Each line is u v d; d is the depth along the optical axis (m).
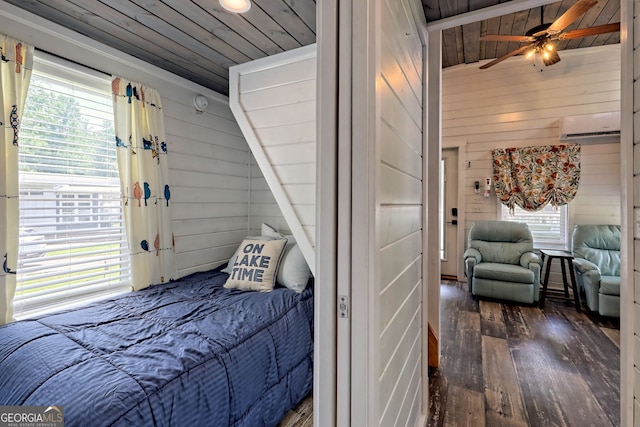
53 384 1.10
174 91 2.58
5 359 1.27
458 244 4.52
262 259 2.32
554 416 1.73
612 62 3.67
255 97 1.57
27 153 1.81
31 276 1.83
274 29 1.91
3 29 1.66
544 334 2.76
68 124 1.99
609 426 1.65
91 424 0.97
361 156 0.82
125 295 2.08
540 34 2.61
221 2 1.65
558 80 3.91
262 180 3.32
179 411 1.18
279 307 1.93
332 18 0.85
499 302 3.60
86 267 2.08
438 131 2.38
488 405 1.84
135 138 2.23
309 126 1.45
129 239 2.18
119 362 1.24
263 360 1.61
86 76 2.04
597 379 2.07
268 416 1.61
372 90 0.82
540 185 3.94
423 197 1.74
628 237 1.13
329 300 0.86
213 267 2.95
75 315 1.71
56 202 1.94
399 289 1.15
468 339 2.69
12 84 1.66
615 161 3.66
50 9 1.71
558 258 3.62
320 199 0.87
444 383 2.06
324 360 0.86
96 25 1.87
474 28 3.38
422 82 1.73
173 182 2.57
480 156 4.36
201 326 1.61
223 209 3.06
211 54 2.24
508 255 3.83
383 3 0.94
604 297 3.00
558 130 3.91
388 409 0.99
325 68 0.85
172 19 1.80
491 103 4.26
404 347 1.25
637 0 1.09
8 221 1.66
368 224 0.81
